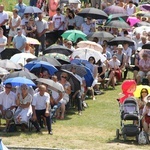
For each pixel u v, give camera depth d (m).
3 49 57.25
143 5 79.94
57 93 45.16
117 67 56.16
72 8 74.06
